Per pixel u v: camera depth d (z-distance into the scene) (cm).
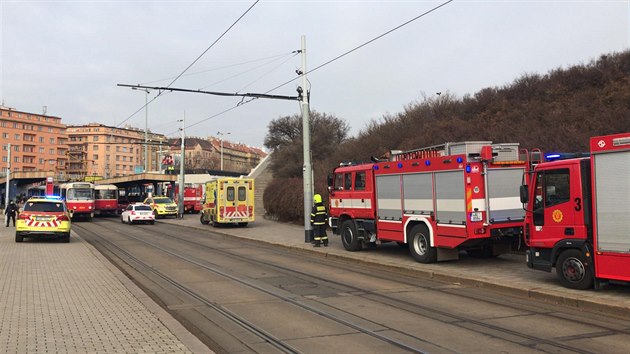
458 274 1138
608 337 658
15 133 13912
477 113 3484
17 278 1103
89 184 3922
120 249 1847
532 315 790
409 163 1376
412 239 1360
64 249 1731
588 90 2873
